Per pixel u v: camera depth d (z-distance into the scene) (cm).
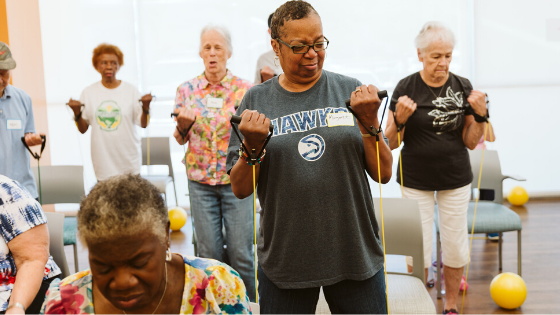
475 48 489
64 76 495
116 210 72
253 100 150
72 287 86
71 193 333
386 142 146
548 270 327
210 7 491
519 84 491
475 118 232
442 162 248
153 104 509
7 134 255
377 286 146
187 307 89
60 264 221
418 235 206
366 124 131
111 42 496
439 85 249
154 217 76
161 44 500
